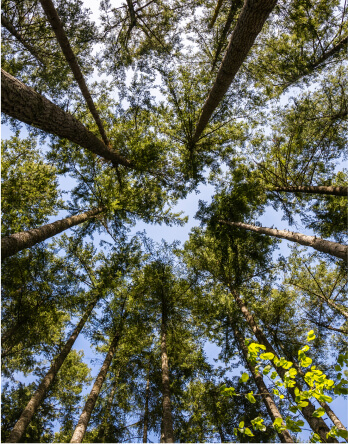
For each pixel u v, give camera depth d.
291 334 9.69
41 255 8.17
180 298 10.63
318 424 5.78
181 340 10.62
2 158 9.30
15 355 8.56
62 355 8.23
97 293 9.48
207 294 11.10
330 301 9.84
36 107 5.18
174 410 11.03
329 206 10.07
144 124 11.17
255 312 10.14
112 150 9.81
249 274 10.72
